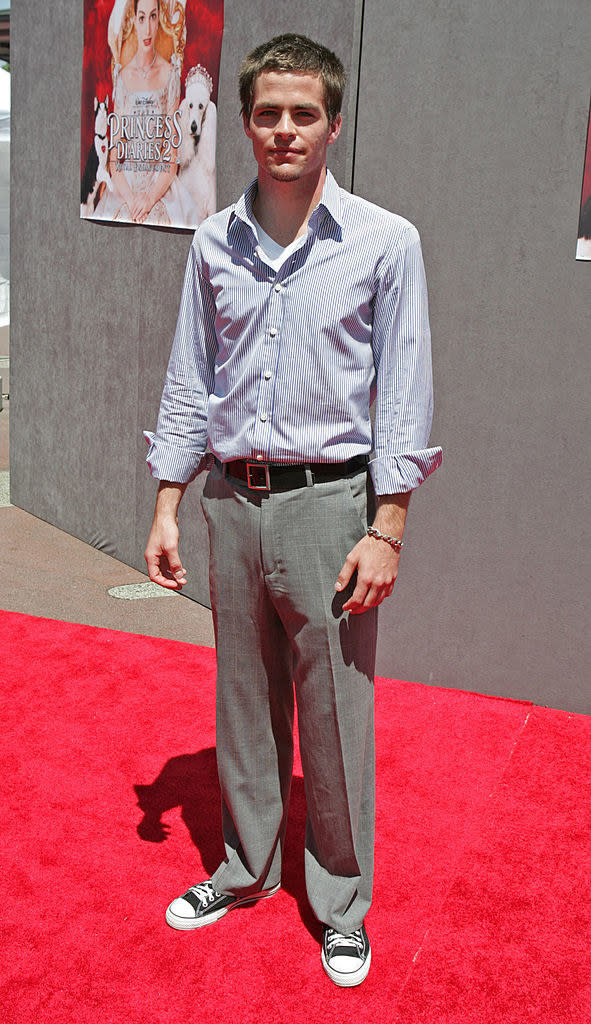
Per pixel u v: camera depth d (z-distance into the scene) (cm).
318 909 235
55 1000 218
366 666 226
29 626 433
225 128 415
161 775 312
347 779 226
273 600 222
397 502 213
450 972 231
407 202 347
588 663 356
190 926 243
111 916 247
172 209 450
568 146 322
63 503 575
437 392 355
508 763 324
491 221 336
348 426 212
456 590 368
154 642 419
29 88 554
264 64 195
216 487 228
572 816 295
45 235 555
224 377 221
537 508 350
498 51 324
